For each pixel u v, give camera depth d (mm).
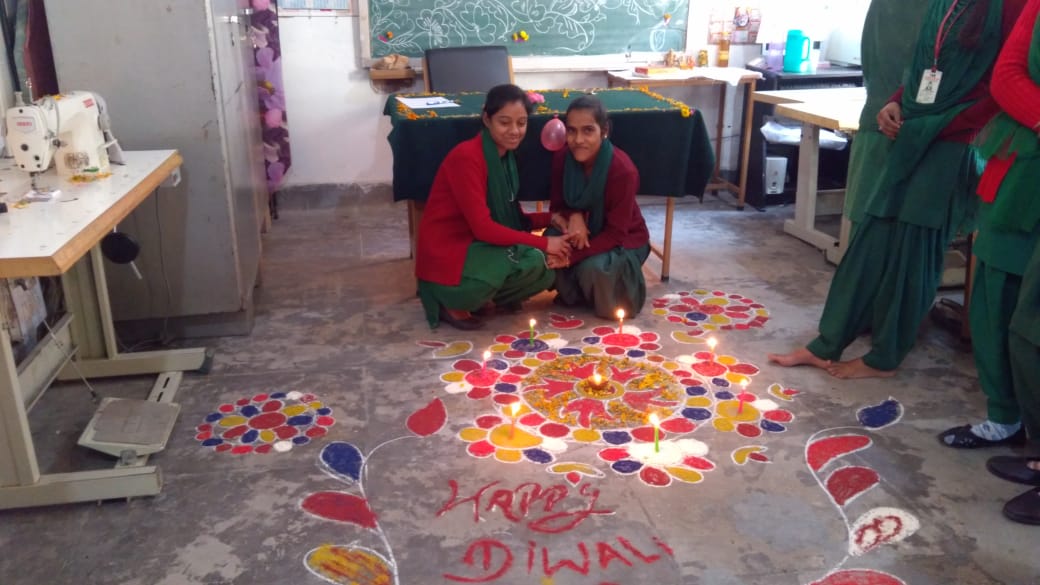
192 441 2457
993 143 2180
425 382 2822
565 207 3371
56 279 2830
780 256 4141
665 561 1951
